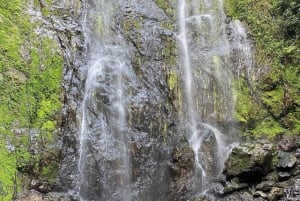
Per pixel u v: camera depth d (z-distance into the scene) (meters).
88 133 8.19
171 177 8.38
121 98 8.79
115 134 8.38
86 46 9.15
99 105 8.56
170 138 8.76
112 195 7.95
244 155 8.37
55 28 9.01
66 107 8.20
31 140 7.58
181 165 8.47
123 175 8.10
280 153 8.96
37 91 8.08
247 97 9.70
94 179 7.91
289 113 9.62
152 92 9.03
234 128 9.45
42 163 7.53
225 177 8.62
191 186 8.46
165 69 9.52
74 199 7.62
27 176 7.35
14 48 8.27
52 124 7.90
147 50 9.59
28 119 7.75
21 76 8.05
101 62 9.09
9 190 7.03
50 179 7.54
